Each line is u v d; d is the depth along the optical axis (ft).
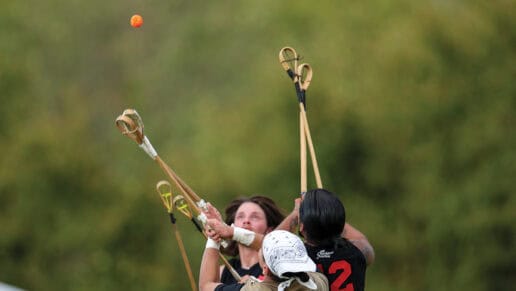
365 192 274.77
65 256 289.12
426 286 266.16
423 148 264.52
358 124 269.64
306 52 280.92
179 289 288.10
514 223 256.52
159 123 387.34
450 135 263.70
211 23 415.64
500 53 261.03
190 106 395.55
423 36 264.11
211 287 75.82
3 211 284.61
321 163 271.90
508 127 262.67
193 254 284.61
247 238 80.18
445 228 260.83
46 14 397.39
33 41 358.64
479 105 262.67
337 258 72.95
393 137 267.80
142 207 289.53
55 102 367.04
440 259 264.72
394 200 272.10
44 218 285.02
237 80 402.72
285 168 273.75
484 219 257.14
